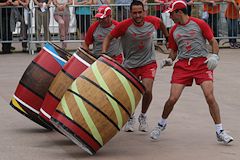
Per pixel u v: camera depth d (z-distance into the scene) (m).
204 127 12.36
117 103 9.87
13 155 10.35
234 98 15.45
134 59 11.62
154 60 11.69
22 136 11.77
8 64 21.69
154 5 24.34
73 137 10.06
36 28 24.53
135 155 10.30
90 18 24.59
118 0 24.78
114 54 12.32
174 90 11.03
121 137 11.64
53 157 10.21
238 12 25.20
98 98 9.84
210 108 10.92
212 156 10.18
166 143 11.13
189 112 13.79
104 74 9.92
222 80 18.11
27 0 24.33
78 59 10.84
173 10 10.88
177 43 11.03
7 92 16.34
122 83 9.91
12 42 24.77
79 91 9.92
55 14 24.39
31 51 24.47
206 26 10.88
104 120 9.88
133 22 11.36
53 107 10.92
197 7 25.08
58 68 11.59
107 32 12.21
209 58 10.60
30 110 11.69
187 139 11.40
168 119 13.09
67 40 24.58
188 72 10.96
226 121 12.85
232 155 10.24
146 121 12.51
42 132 12.14
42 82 11.58
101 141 10.02
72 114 9.87
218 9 25.16
